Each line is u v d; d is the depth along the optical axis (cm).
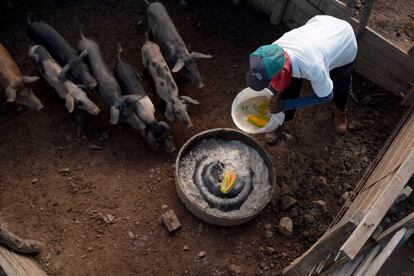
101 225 454
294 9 587
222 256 446
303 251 455
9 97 482
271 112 431
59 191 473
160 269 434
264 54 359
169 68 570
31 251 414
